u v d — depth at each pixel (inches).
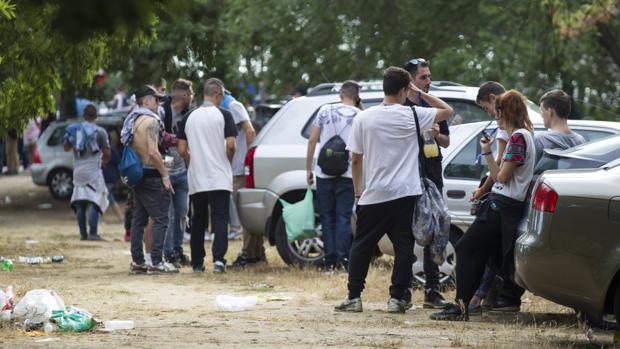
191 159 1196.5
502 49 2386.8
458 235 1064.2
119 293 1013.2
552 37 2294.5
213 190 1190.3
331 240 1175.6
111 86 3006.9
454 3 2327.8
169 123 1296.8
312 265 1220.5
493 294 917.8
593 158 813.2
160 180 1185.4
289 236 1187.3
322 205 1173.1
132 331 762.2
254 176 1234.0
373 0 2361.0
